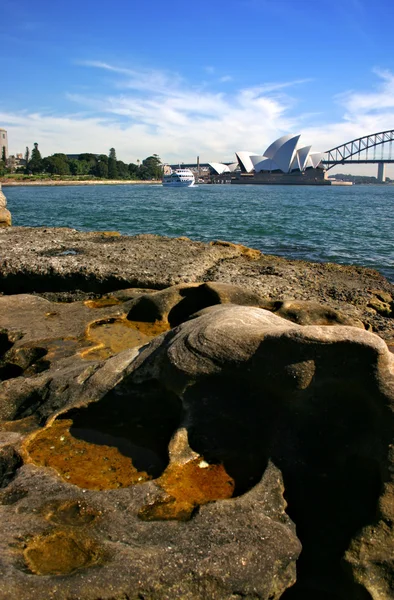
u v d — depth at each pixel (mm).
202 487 3967
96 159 167000
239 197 72500
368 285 11906
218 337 4562
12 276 11703
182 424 4410
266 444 4230
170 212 39500
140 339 7207
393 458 3727
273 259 14703
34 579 2990
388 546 3436
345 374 4090
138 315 8102
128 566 3115
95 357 6430
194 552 3256
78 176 151625
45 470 4051
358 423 4133
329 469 4047
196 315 6344
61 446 4520
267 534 3451
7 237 16203
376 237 24641
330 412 4207
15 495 3777
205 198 67500
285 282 11656
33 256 12781
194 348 4586
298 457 4113
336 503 3881
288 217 36156
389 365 4039
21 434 4629
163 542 3328
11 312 7949
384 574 3371
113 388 4945
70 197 66750
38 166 147250
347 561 3455
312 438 4191
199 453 4270
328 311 7289
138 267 11797
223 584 3174
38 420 4914
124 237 16672
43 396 5254
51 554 3271
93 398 4941
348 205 56688
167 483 3934
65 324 7480
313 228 28422
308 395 4184
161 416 4824
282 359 4230
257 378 4344
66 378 5336
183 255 13570
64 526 3455
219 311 5164
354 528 3666
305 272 12836
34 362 6363
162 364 4754
